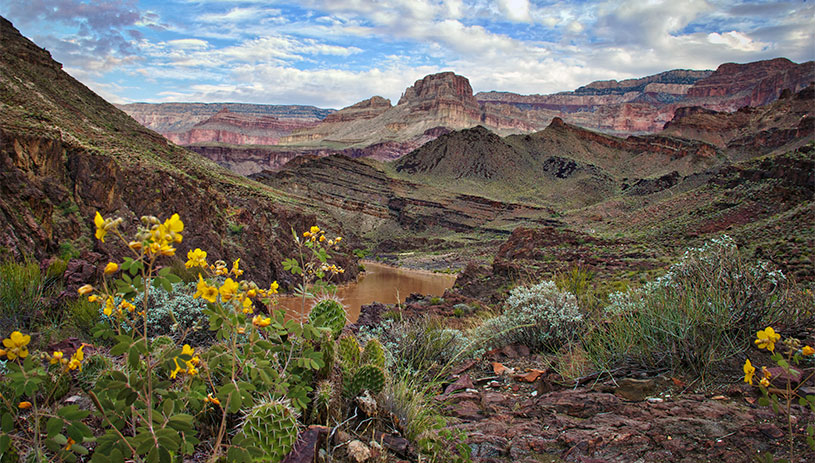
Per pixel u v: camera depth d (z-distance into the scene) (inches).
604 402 153.8
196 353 86.8
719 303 174.1
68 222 957.8
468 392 187.5
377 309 572.1
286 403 93.9
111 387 72.4
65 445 74.2
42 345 195.5
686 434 125.6
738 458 111.0
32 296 247.4
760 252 647.8
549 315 253.0
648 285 225.9
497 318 276.2
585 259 1201.4
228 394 79.1
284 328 87.7
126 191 1207.6
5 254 571.2
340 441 109.1
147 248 67.3
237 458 77.9
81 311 227.1
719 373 159.8
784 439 116.3
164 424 72.6
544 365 220.8
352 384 130.1
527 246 1755.7
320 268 109.6
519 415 154.7
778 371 150.1
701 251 209.8
